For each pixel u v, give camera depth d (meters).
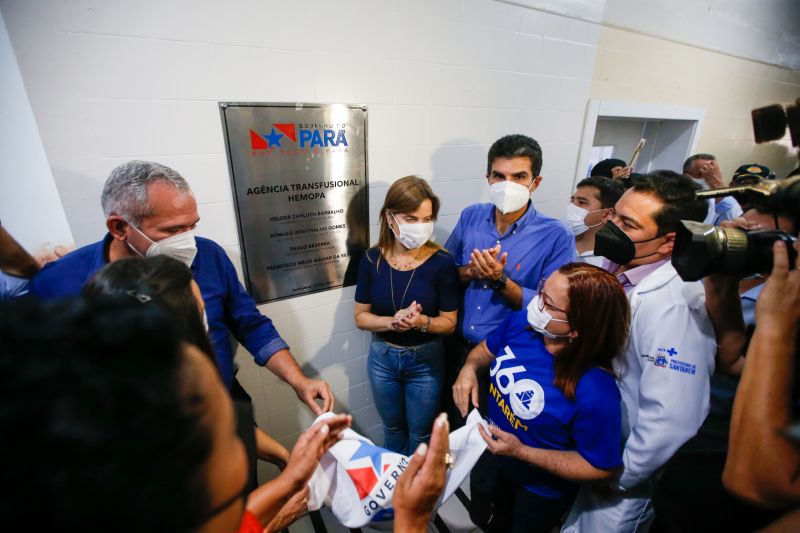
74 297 0.27
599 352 0.91
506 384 1.08
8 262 1.03
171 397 0.26
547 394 0.98
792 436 0.44
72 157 1.06
